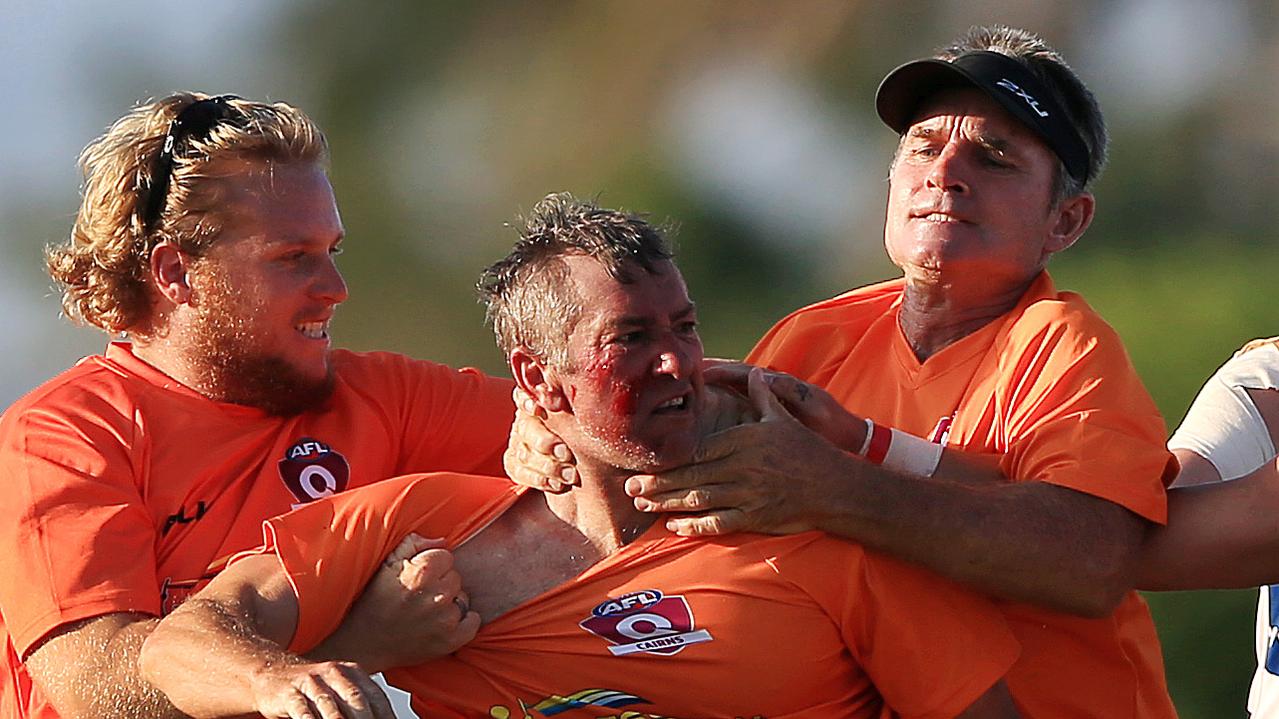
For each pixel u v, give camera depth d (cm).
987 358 1594
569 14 5991
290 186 1664
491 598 1440
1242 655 3688
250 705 1295
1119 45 5853
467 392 1773
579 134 5891
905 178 1638
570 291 1390
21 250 5419
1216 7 5812
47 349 5316
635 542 1433
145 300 1683
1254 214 5494
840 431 1511
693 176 5866
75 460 1584
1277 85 5716
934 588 1432
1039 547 1425
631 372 1380
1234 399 1684
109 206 1667
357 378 1745
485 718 1424
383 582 1424
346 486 1664
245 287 1639
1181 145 5684
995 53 1631
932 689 1407
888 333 1684
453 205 5784
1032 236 1608
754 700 1393
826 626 1407
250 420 1675
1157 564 1498
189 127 1672
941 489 1434
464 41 5978
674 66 5953
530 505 1477
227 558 1595
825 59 5956
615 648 1399
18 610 1527
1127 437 1489
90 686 1475
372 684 1275
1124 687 1534
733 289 5731
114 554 1537
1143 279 4997
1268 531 1476
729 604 1395
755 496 1402
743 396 1497
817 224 5812
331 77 5991
